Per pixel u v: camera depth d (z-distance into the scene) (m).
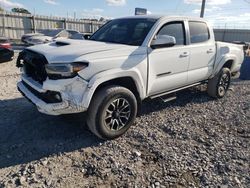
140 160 3.28
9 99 5.52
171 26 4.54
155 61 4.12
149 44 4.07
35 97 3.57
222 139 3.96
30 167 3.05
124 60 3.67
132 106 3.84
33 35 17.12
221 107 5.57
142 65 3.90
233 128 4.43
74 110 3.35
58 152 3.41
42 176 2.89
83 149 3.52
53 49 3.63
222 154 3.49
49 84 3.27
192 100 5.98
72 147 3.56
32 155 3.33
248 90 7.32
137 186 2.78
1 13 22.58
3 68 9.30
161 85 4.39
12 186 2.71
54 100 3.35
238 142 3.88
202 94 6.48
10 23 23.30
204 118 4.86
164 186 2.79
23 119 4.45
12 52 10.43
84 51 3.50
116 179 2.88
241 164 3.26
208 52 5.35
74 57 3.27
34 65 3.64
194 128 4.36
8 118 4.47
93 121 3.52
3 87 6.51
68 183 2.79
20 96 5.76
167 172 3.04
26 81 3.88
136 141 3.80
